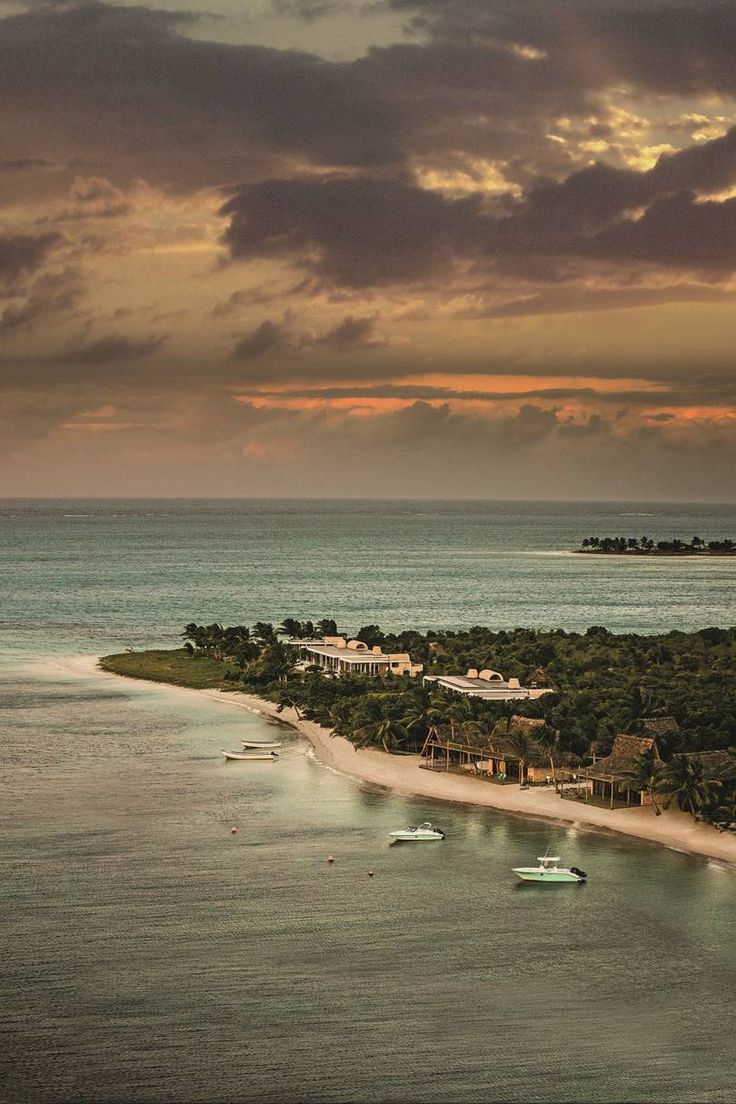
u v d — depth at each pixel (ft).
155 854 390.21
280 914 340.18
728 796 421.18
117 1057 261.44
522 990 294.66
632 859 388.37
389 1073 256.32
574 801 450.30
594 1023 278.87
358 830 419.95
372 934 326.65
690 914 342.44
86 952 312.09
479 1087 252.01
